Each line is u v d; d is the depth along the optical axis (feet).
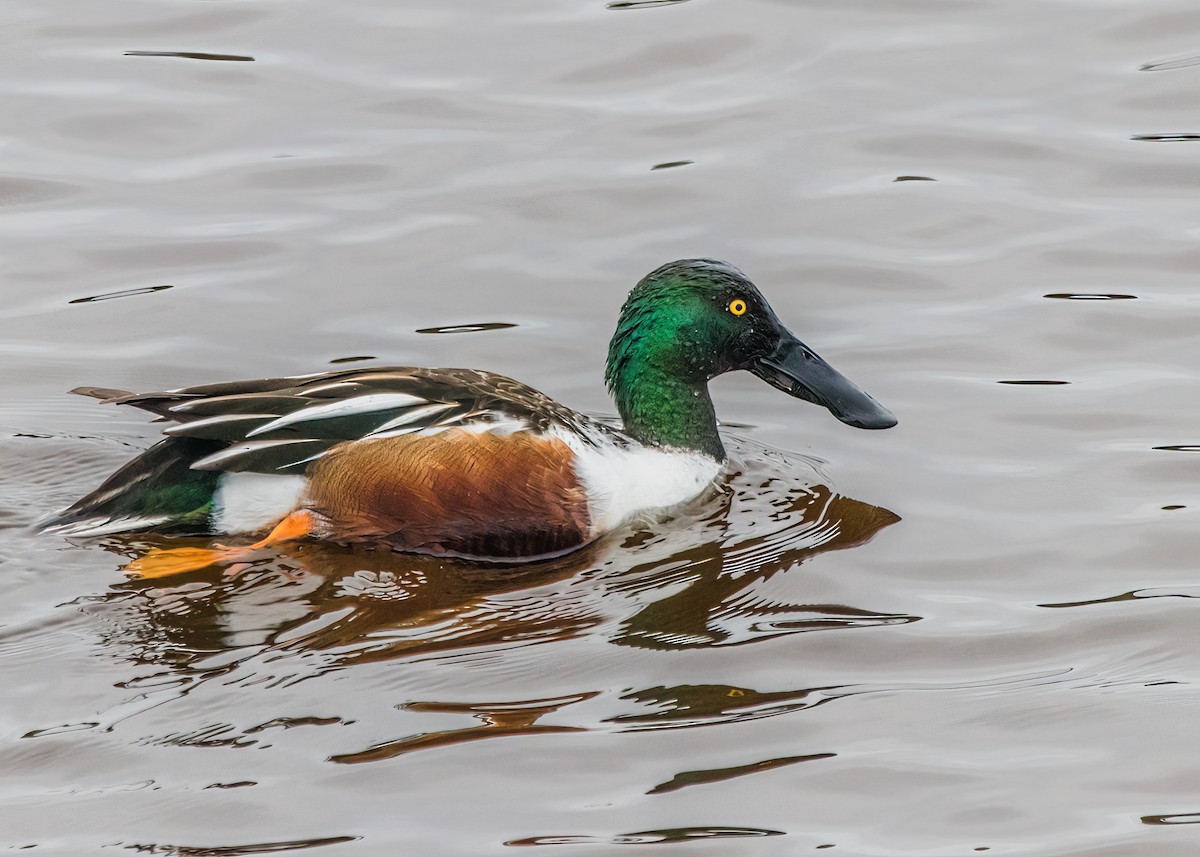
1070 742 31.99
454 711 32.50
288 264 55.06
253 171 60.59
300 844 28.55
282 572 38.29
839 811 29.84
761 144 62.49
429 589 37.83
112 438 45.55
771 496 43.11
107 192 59.21
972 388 48.24
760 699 33.27
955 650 35.27
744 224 57.57
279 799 29.68
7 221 57.26
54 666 33.68
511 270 54.95
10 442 45.01
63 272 54.49
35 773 30.25
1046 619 36.47
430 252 55.83
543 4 73.10
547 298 53.47
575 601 37.32
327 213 58.13
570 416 42.34
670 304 43.80
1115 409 46.55
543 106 65.00
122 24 71.00
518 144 62.44
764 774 30.78
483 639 35.32
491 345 50.83
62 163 60.85
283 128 63.21
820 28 70.95
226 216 57.82
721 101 65.46
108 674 33.45
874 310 52.95
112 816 29.14
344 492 39.60
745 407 48.91
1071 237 56.54
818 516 41.78
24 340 50.67
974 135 62.95
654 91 66.28
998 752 31.68
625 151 61.98
